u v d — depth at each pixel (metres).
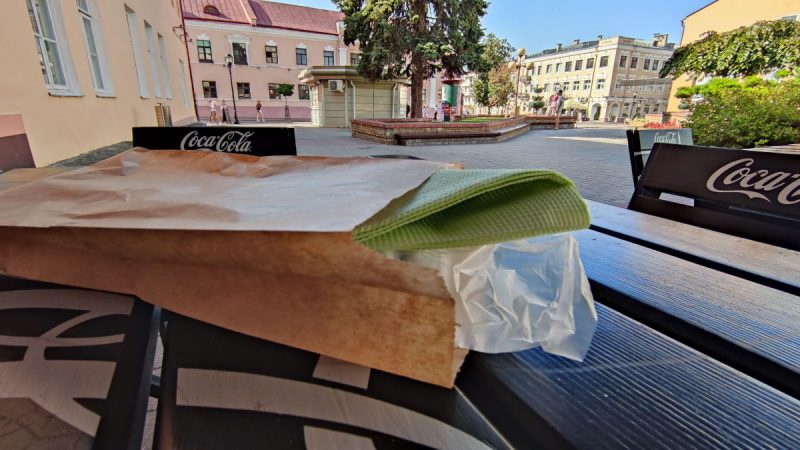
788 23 10.73
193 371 0.44
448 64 11.79
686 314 0.50
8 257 0.43
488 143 9.48
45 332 0.47
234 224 0.32
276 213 0.34
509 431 0.35
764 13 16.67
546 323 0.38
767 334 0.45
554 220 0.32
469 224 0.33
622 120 37.38
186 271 0.39
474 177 0.35
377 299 0.34
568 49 43.38
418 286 0.33
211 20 22.55
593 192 3.89
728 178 1.04
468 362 0.39
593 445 0.31
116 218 0.37
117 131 5.64
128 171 0.52
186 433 0.42
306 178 0.45
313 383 0.42
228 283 0.37
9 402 0.43
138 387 0.45
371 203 0.32
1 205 0.42
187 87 13.91
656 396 0.36
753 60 11.02
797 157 0.92
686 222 1.12
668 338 0.45
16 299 0.48
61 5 4.15
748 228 0.99
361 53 12.02
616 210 1.09
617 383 0.38
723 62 11.46
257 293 0.37
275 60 24.52
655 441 0.32
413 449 0.37
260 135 1.56
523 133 13.43
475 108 38.69
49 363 0.46
